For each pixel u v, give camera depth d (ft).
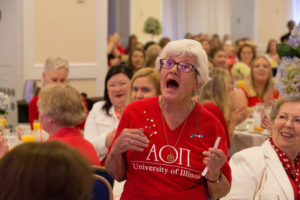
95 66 20.99
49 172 3.07
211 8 51.78
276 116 8.20
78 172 3.16
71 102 7.72
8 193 3.04
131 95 10.05
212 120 6.35
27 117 17.62
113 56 28.94
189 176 6.15
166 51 6.33
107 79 10.81
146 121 6.32
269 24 47.52
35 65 19.69
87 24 20.72
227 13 52.34
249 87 16.57
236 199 7.86
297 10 48.47
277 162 7.98
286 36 31.30
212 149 5.79
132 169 6.34
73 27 20.42
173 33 51.65
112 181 7.34
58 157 3.15
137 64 22.88
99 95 21.20
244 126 14.08
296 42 8.22
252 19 47.06
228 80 12.52
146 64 18.78
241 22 48.67
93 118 10.90
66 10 20.17
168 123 6.28
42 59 19.85
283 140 7.97
